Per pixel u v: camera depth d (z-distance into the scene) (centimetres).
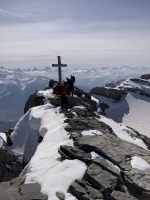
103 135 2341
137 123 5956
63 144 2202
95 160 1797
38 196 1600
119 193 1569
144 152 2000
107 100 7088
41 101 4153
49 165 1897
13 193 1683
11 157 3183
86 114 3278
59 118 3061
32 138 3234
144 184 1623
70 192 1582
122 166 1778
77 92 4584
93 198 1527
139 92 7362
